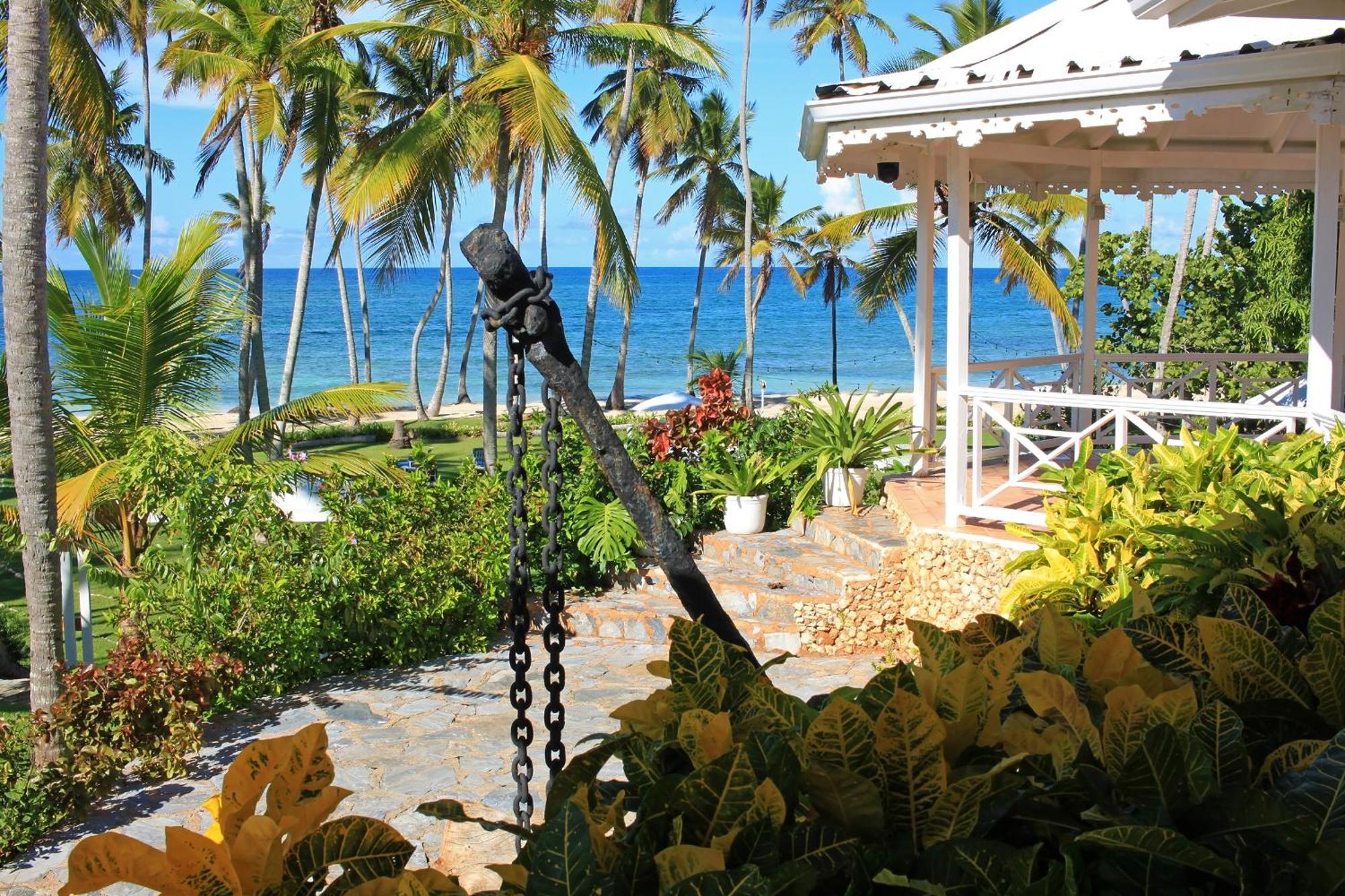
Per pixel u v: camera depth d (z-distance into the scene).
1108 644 1.63
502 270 1.76
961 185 7.38
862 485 9.52
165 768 6.63
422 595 8.66
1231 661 1.59
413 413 47.28
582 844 1.15
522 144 19.55
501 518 9.24
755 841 1.23
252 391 24.84
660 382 64.19
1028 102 6.60
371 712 7.54
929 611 7.54
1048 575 4.36
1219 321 16.02
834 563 8.56
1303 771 1.30
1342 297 9.70
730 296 120.81
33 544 7.30
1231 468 4.99
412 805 5.91
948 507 7.54
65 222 32.59
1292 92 5.76
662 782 1.32
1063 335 28.41
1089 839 1.15
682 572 1.84
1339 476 4.70
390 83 27.20
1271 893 1.12
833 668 7.82
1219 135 9.24
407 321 97.12
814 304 112.12
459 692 7.90
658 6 32.72
